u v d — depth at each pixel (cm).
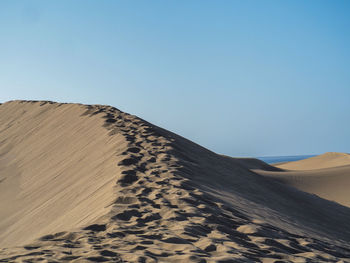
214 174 1462
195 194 917
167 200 841
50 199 1383
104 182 1158
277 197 1533
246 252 541
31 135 2845
